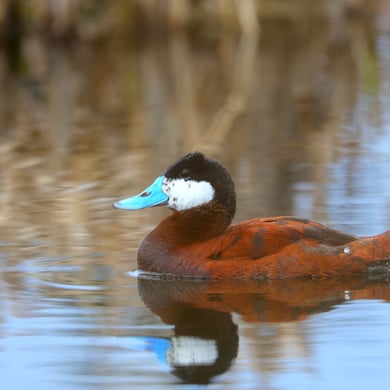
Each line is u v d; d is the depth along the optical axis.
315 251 9.66
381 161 14.70
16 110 19.84
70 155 15.84
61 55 26.22
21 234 11.42
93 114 19.34
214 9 28.59
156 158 15.45
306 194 12.77
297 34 29.30
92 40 27.19
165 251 9.99
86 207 12.59
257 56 25.97
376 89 21.17
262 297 9.27
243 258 9.73
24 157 15.77
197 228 10.05
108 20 27.39
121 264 10.35
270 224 9.92
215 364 7.77
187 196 10.07
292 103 19.86
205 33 28.50
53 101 20.69
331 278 9.64
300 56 25.78
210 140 16.77
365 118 18.23
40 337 8.41
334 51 26.36
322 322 8.58
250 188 13.18
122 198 12.99
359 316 8.70
